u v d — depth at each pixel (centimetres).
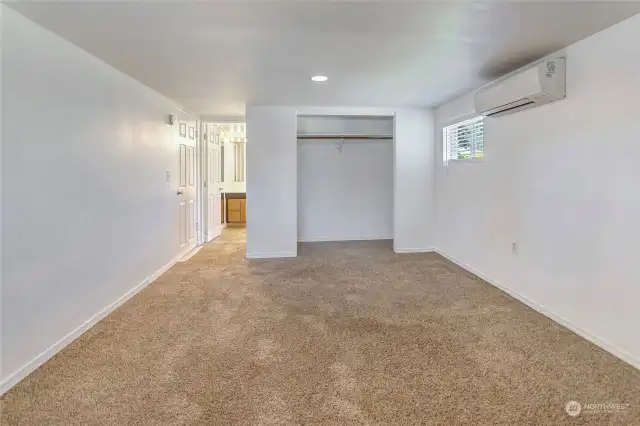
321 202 638
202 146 611
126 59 297
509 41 261
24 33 217
